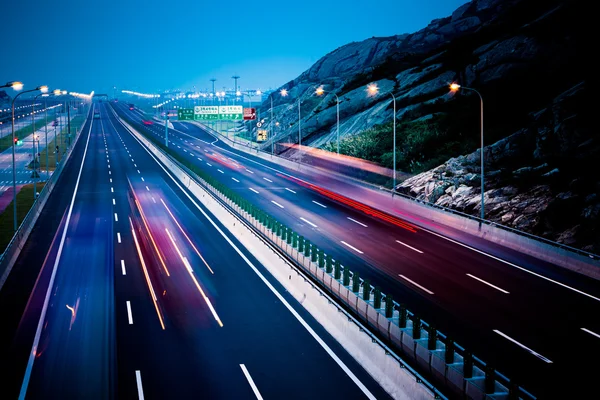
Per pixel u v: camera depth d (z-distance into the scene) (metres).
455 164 54.56
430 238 39.97
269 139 114.25
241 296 28.56
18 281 31.92
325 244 38.22
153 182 68.56
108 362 20.98
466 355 17.64
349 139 81.19
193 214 50.16
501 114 65.56
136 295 28.88
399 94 89.12
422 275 31.16
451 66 86.19
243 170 78.94
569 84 63.12
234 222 42.94
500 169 50.59
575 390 18.16
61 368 20.66
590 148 44.91
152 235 42.31
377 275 31.09
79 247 39.12
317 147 89.38
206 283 30.75
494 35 86.44
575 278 30.72
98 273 32.94
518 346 21.66
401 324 22.12
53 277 32.47
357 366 20.42
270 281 31.14
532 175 46.75
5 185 70.88
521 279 30.50
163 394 18.30
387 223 44.91
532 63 70.44
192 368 20.30
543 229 40.16
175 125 165.50
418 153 67.31
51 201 56.50
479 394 16.66
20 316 26.36
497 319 24.52
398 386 17.91
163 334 23.61
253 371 20.00
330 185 64.25
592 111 47.72
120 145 112.81
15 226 41.38
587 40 66.56
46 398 18.44
